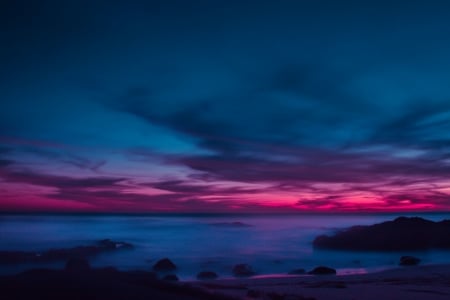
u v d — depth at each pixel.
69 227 82.62
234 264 37.41
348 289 18.08
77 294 8.31
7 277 9.30
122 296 8.66
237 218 143.50
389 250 45.47
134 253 44.28
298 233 74.12
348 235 51.22
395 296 15.98
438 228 51.59
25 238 55.88
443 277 24.34
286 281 23.12
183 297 9.90
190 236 67.94
